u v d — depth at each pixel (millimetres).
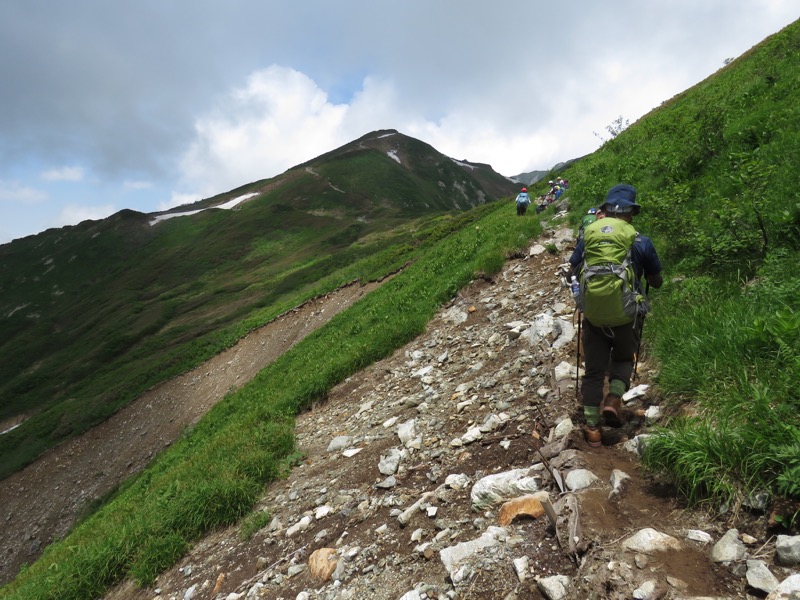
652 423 4547
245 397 22547
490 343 10008
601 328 4531
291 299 61844
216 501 7949
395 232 151375
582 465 4281
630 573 2910
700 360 4379
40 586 8594
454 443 6355
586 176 18797
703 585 2699
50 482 57125
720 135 10562
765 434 3182
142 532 8094
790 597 2307
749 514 3053
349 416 10781
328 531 5789
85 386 103062
